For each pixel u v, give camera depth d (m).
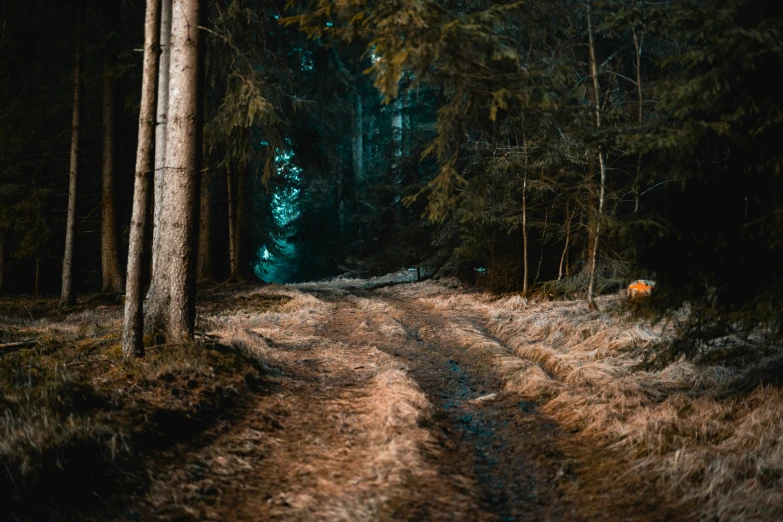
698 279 5.06
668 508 3.65
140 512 3.48
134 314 5.92
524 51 6.05
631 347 6.73
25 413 4.07
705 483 3.76
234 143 11.77
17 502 3.19
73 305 12.98
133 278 5.89
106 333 8.02
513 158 6.27
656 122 4.64
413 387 6.27
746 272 4.98
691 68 4.80
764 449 4.03
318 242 35.44
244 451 4.48
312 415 5.40
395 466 4.10
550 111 4.86
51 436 3.74
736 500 3.48
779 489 3.53
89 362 5.84
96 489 3.58
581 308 10.75
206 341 6.66
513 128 5.60
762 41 3.96
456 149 5.34
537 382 6.46
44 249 14.78
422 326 11.31
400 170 22.78
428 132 21.17
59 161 18.12
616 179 13.03
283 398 5.84
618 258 12.63
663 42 10.30
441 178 5.16
